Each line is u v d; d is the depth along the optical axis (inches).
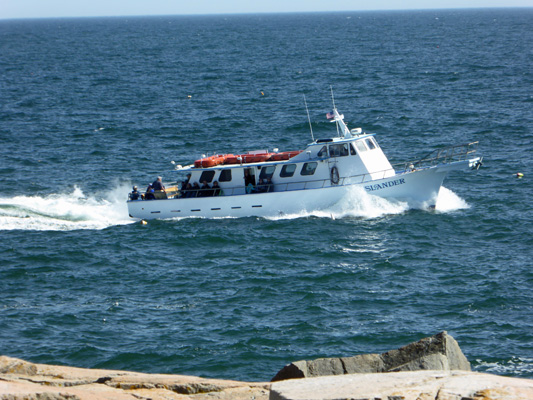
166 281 4655.5
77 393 1951.3
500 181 7066.9
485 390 1685.5
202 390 2230.6
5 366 2437.3
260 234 5585.6
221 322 3973.9
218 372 3430.1
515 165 7716.5
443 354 2442.2
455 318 3978.8
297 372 2385.6
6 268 4916.3
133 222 6033.5
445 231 5570.9
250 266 4899.1
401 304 4188.0
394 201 6018.7
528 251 5093.5
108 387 2201.0
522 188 6796.3
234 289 4478.3
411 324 3900.1
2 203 6520.7
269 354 3590.1
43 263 5019.7
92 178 7696.9
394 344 3668.8
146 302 4298.7
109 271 4859.7
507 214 5964.6
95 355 3599.9
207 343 3710.6
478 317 3981.3
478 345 3639.3
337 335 3779.5
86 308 4200.3
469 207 6186.0
